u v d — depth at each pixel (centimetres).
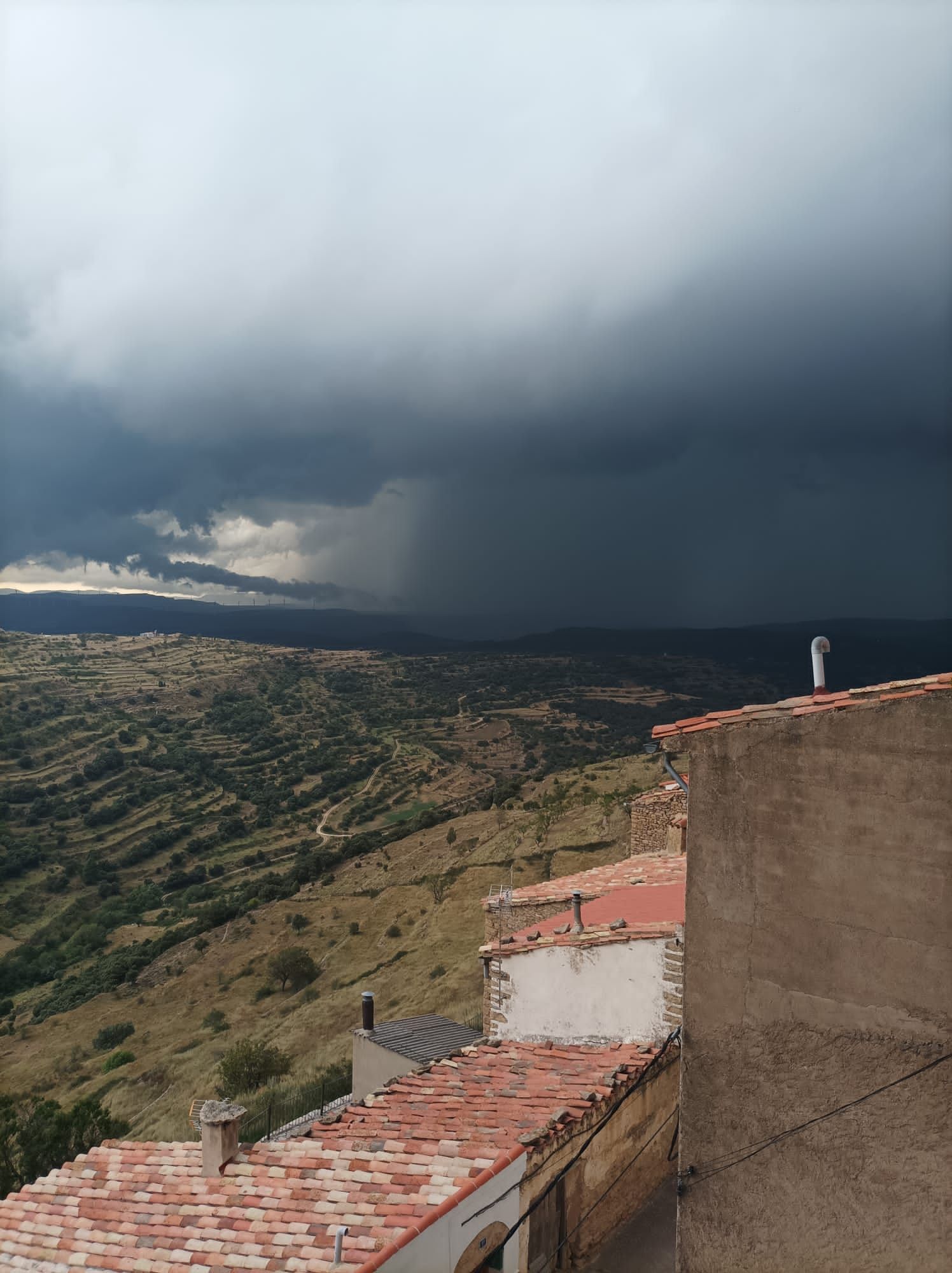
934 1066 840
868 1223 876
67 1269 1153
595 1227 1407
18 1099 6412
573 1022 1678
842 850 888
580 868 7000
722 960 964
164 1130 4059
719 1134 964
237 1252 1116
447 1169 1219
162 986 9381
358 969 7119
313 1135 1427
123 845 18988
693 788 984
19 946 13950
